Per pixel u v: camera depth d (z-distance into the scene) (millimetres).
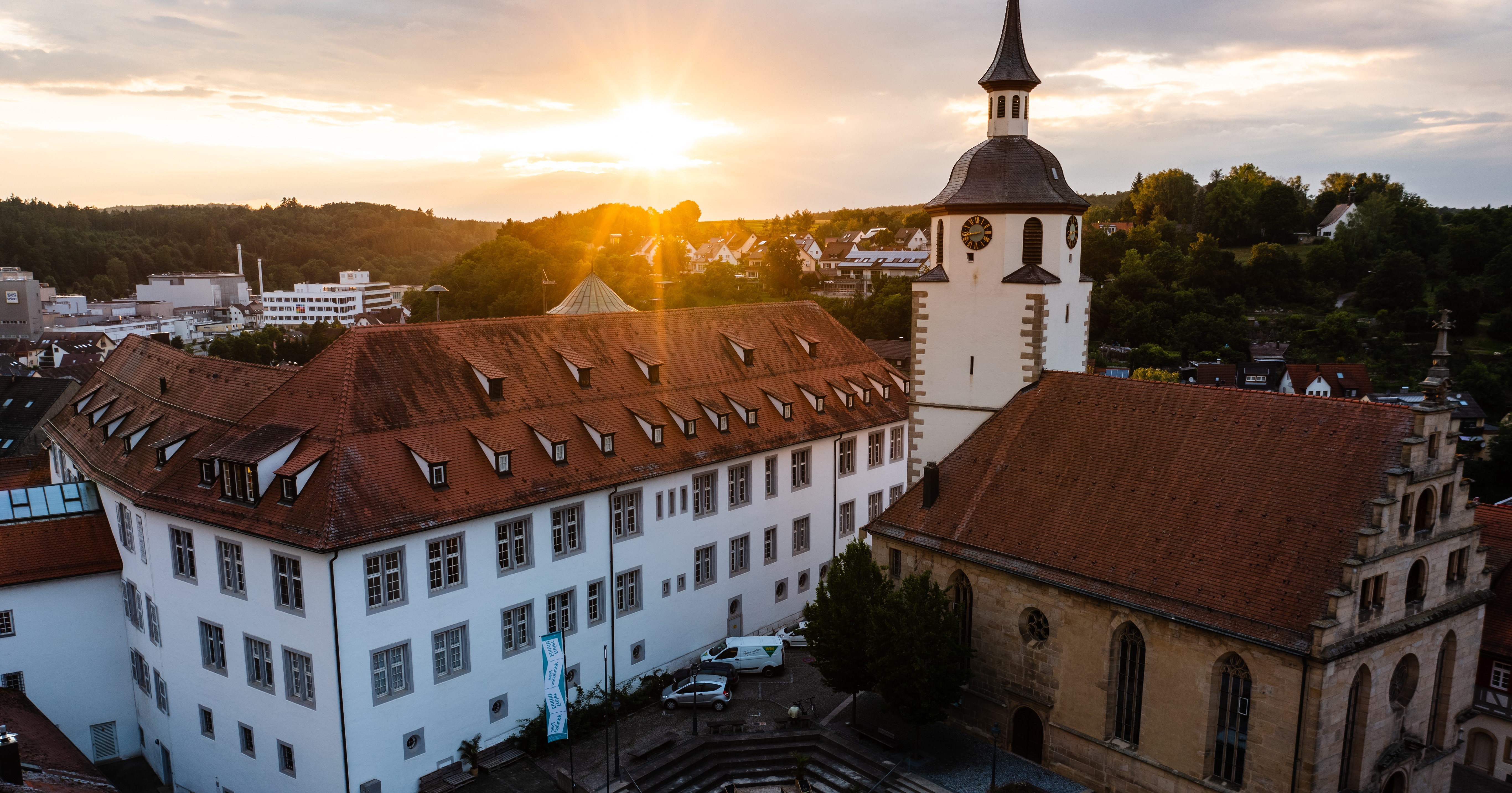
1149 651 34656
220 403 48062
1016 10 44531
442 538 40375
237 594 40719
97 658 48938
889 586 41281
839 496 61781
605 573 47125
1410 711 33719
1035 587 38344
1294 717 30547
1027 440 42375
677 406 52875
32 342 185875
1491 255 160875
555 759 42938
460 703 41688
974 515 41719
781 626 58219
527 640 44250
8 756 30547
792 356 63312
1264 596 31812
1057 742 38344
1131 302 144750
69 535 48812
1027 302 43562
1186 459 37031
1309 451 34156
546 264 159000
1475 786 40938
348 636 37594
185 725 44875
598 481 46125
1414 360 129375
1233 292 156875
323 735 38438
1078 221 45500
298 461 39406
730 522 54000
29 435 94062
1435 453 32344
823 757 42219
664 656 50875
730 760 42531
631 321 56250
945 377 46562
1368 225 168750
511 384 47531
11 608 46312
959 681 38875
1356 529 31359
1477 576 35094
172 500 42656
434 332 46875
